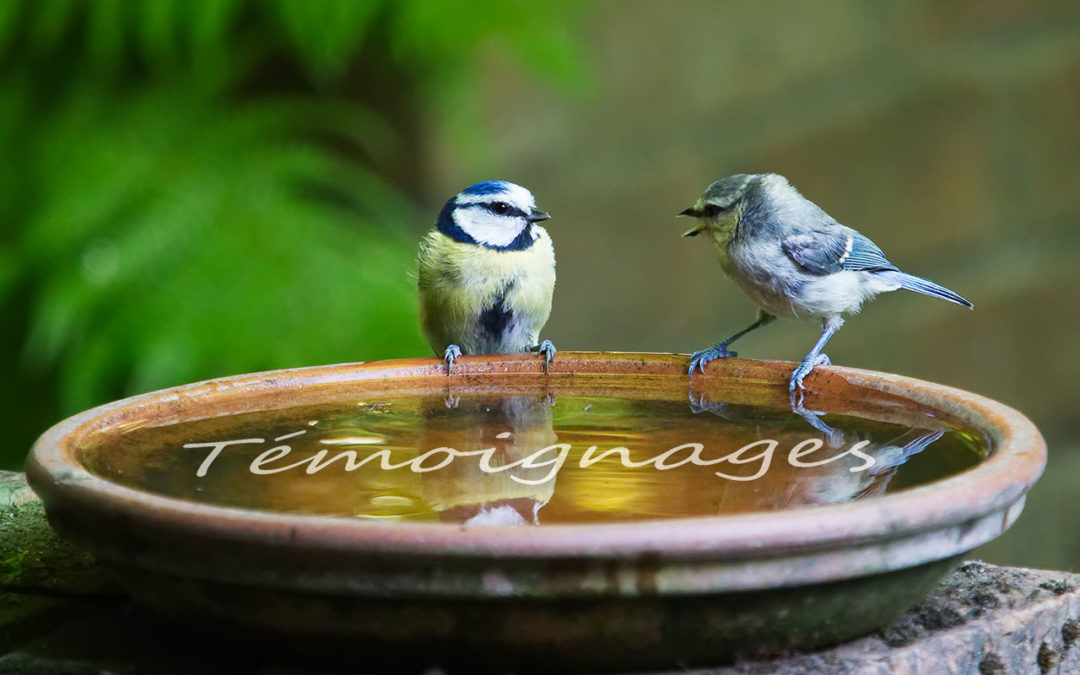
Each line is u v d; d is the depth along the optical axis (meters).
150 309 9.17
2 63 10.17
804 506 3.55
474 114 11.67
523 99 12.05
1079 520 13.10
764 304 6.45
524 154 12.13
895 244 13.34
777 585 3.06
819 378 4.89
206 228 9.76
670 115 12.79
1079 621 4.02
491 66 11.75
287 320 9.33
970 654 3.64
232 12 10.20
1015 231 13.58
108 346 9.07
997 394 13.55
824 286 6.24
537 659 3.16
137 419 4.38
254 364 9.08
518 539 2.92
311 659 3.29
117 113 10.27
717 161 12.90
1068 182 13.58
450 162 11.62
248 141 10.45
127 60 10.37
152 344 8.95
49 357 9.05
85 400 8.94
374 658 3.22
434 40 10.48
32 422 10.41
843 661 3.35
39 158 10.14
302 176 10.57
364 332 9.38
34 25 9.89
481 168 11.84
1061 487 13.13
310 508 3.60
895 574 3.26
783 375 4.98
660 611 3.08
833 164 13.13
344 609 3.09
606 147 12.59
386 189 10.88
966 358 13.42
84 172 9.90
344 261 9.74
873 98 13.22
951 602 3.89
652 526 2.96
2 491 5.11
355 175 10.70
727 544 2.96
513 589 2.97
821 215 6.38
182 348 9.00
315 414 4.70
